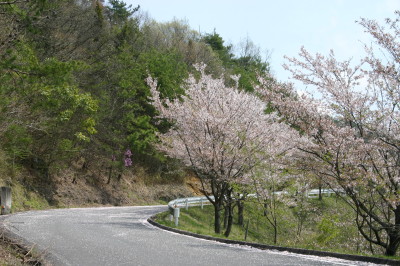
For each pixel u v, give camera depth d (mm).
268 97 14828
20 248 8594
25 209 23750
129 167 41094
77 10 33125
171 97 37531
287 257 8844
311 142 13945
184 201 30125
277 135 18750
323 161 14219
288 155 15695
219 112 20641
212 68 57844
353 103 12938
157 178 43219
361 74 13719
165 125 39938
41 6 9328
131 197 37375
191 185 46500
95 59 33594
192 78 21922
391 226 13258
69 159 32156
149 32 57688
